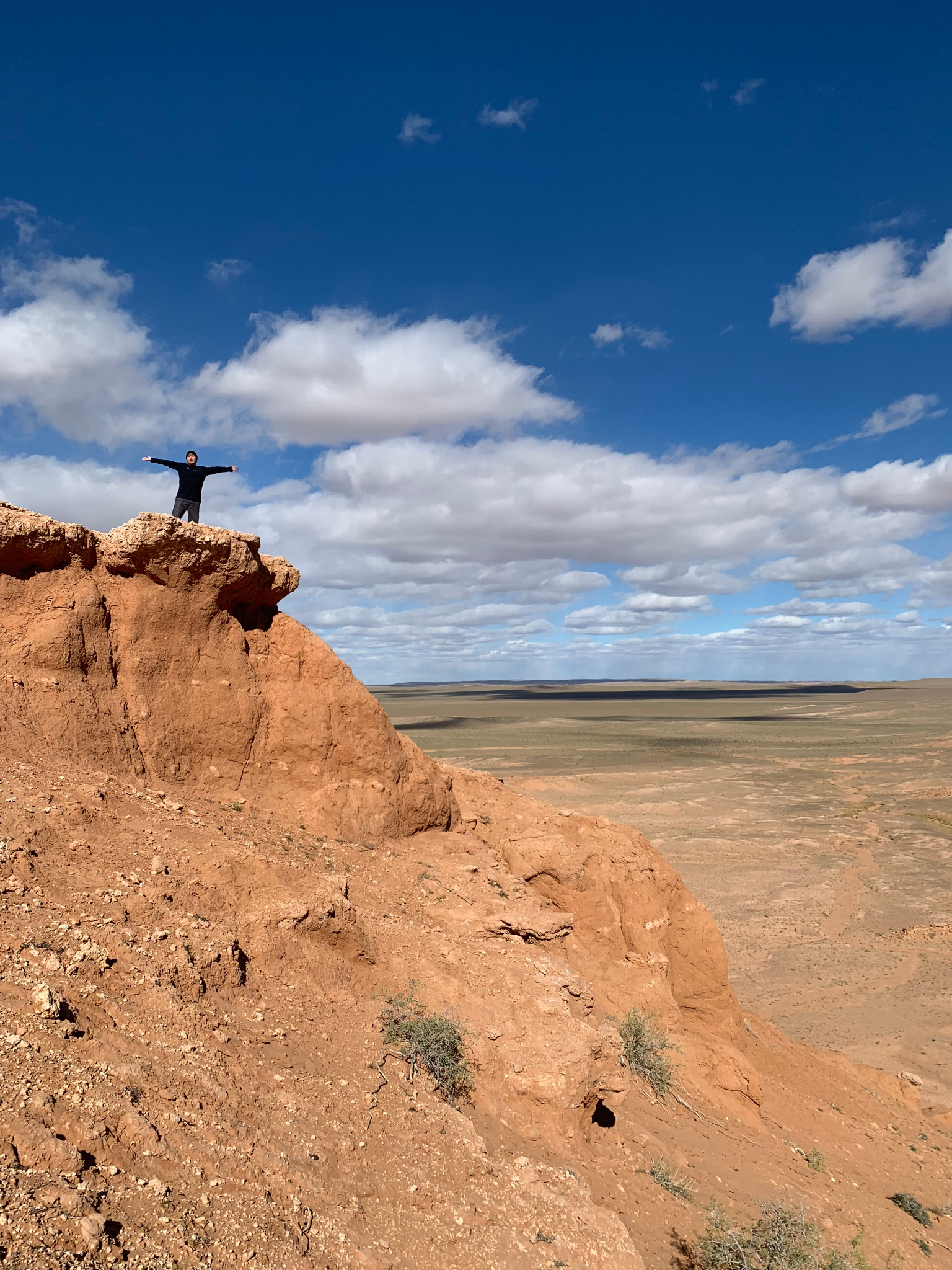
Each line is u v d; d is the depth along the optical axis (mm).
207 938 9453
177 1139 6352
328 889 11867
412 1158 8312
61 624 13555
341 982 11023
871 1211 14953
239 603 17047
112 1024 7332
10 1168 5082
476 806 21797
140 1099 6527
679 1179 12219
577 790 102750
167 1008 7902
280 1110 7742
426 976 11844
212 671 15906
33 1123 5543
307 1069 8820
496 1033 11289
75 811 10492
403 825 18047
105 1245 4938
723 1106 16438
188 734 15289
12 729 12062
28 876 8695
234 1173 6430
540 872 18719
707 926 19781
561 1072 11047
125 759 13719
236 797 15492
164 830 11508
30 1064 6137
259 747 16344
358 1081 9133
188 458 15906
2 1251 4418
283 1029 9320
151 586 15320
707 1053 17297
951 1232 15625
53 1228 4773
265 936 10531
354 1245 6512
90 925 8406
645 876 19719
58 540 14031
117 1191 5523
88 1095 6172
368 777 17641
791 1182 14523
